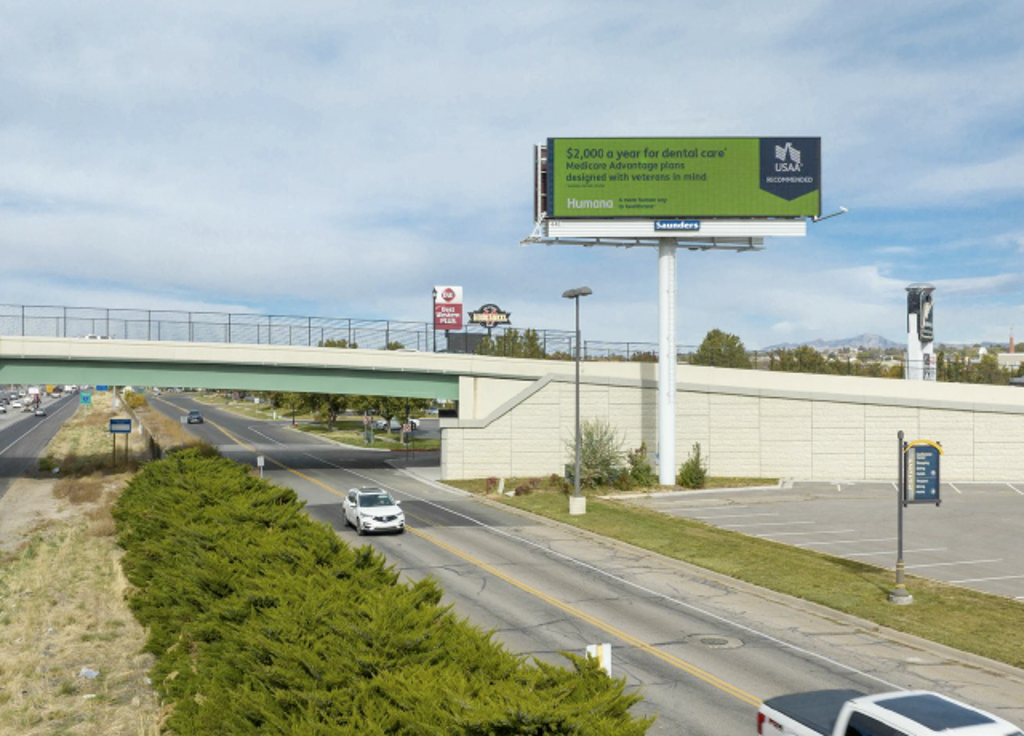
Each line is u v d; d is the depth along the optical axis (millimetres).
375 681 10211
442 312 72375
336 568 15656
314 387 51281
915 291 55062
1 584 25219
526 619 20297
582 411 50406
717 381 51125
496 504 40281
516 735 8375
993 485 49125
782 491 45688
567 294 35656
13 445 75000
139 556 22891
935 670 16766
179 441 76250
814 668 16797
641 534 31484
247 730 10875
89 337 47812
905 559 27922
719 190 46719
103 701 15891
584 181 46750
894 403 50906
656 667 16781
